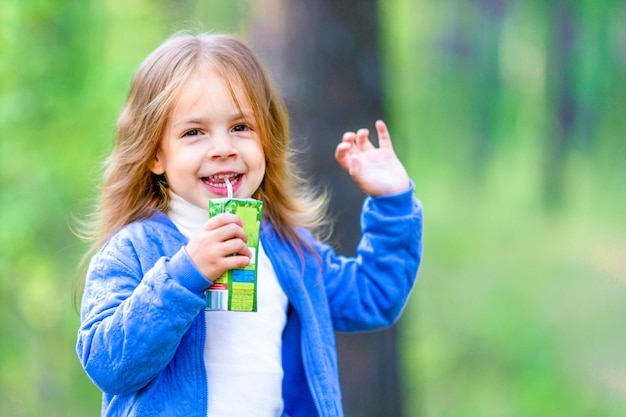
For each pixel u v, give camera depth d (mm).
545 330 15695
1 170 9453
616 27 11039
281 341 3221
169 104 3059
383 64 5668
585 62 11258
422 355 15102
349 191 5348
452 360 15250
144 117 3133
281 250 3303
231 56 3164
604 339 15258
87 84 9406
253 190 3148
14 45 9242
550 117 12359
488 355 15320
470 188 17422
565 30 11273
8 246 9352
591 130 12172
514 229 18297
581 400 13914
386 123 5641
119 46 9578
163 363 2781
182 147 3057
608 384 14133
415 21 13750
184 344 2941
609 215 16516
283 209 3424
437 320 16359
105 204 3248
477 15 13016
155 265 2811
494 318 16312
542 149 14133
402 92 13383
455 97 13852
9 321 9891
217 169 3041
